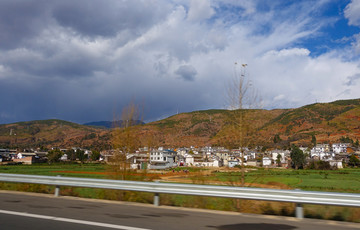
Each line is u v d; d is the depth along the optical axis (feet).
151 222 21.71
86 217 23.29
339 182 157.69
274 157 341.00
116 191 38.91
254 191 25.39
